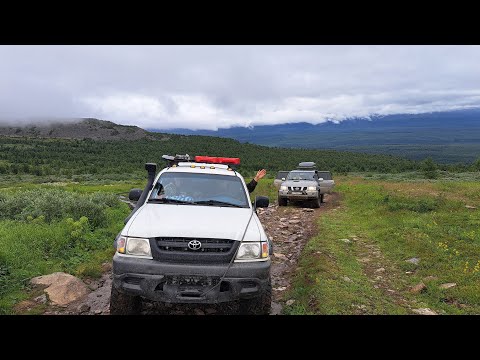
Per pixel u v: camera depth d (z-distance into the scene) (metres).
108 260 7.49
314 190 16.75
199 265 4.24
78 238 8.34
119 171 112.44
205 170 6.30
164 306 5.25
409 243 8.98
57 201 11.12
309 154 153.25
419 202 15.24
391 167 83.69
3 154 194.00
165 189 5.75
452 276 6.66
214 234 4.40
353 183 31.36
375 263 7.89
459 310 5.44
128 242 4.38
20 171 115.25
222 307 5.27
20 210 11.35
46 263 6.75
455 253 8.09
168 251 4.29
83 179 85.06
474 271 6.77
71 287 5.68
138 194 6.00
